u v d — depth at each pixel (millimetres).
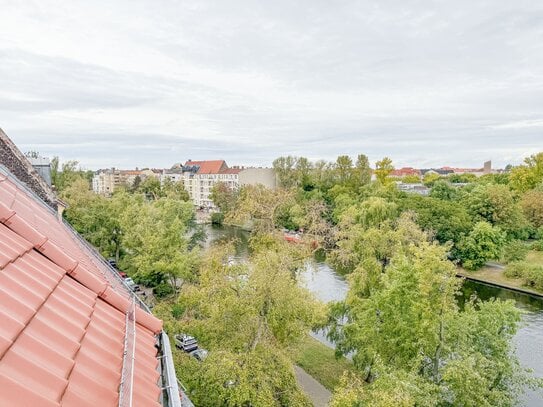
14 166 13070
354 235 33344
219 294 19109
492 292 46250
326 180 91062
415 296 19516
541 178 76438
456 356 18438
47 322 4410
